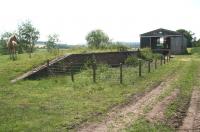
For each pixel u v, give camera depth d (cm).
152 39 7350
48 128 1208
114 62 4100
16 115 1386
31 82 2312
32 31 5978
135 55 4622
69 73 2941
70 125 1262
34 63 2823
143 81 2531
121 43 5025
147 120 1326
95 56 3678
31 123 1264
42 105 1594
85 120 1340
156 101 1738
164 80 2623
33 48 5962
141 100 1781
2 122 1273
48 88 2091
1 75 2447
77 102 1680
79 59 3362
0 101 1672
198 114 1456
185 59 5428
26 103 1633
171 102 1709
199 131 1188
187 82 2497
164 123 1285
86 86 2189
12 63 2850
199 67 3906
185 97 1870
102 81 2428
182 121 1328
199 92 2056
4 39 5812
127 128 1212
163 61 4725
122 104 1667
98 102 1695
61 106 1578
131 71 3119
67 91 1992
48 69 2694
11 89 2022
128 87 2212
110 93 1962
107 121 1327
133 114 1445
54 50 3753
